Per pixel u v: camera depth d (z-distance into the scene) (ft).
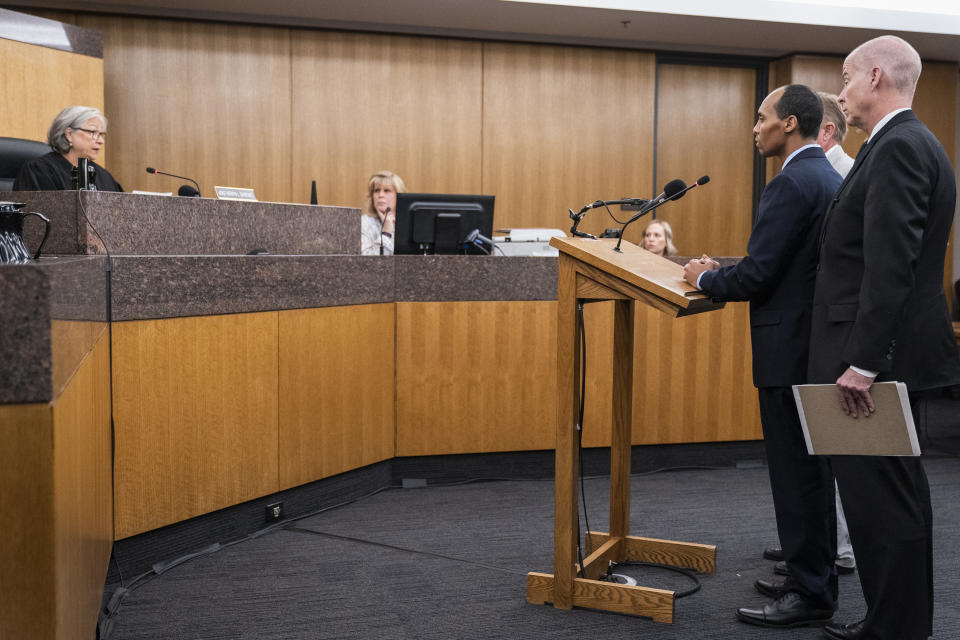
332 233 12.33
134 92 20.06
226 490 10.10
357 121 21.61
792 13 21.08
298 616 8.00
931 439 17.16
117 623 7.80
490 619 7.94
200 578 9.02
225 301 9.96
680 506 12.02
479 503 12.13
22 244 5.80
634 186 23.48
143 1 19.48
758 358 7.85
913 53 6.75
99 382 7.04
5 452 4.07
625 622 7.88
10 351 4.07
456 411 13.11
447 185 22.26
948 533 10.85
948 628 7.77
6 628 4.11
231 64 20.68
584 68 23.00
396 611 8.13
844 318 6.70
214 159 20.67
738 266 7.55
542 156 22.84
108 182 12.89
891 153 6.32
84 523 5.42
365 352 12.24
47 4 19.29
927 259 6.57
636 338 13.78
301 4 19.86
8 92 16.05
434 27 21.80
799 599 7.81
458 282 13.01
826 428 6.70
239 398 10.23
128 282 8.80
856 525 6.63
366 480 12.48
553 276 13.39
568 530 8.14
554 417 13.51
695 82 24.17
